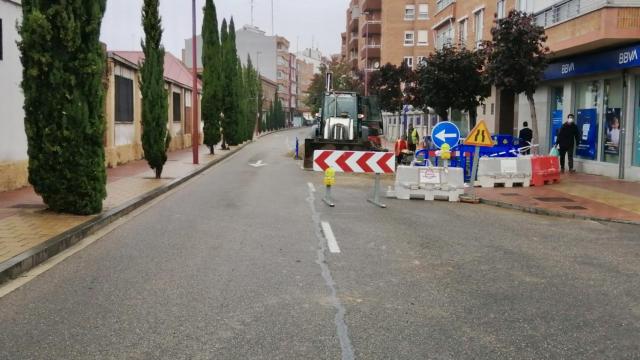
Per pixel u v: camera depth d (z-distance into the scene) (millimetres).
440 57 27141
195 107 25750
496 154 18547
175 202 13875
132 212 12242
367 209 12883
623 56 18422
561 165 21906
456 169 15055
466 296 6160
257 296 6070
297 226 10453
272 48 124000
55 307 5715
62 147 10422
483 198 14789
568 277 7066
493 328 5164
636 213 12445
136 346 4688
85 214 10773
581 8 19250
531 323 5312
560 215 12547
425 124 48625
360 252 8297
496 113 29281
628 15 17375
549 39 21453
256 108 76875
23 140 15383
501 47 19984
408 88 36969
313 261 7691
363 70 71188
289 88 141750
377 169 13898
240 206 13102
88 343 4754
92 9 10344
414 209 13086
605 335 5020
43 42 10016
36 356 4496
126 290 6301
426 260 7859
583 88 22125
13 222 9859
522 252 8523
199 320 5309
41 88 10242
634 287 6637
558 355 4555
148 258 7867
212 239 9211
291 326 5156
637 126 18922
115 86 23922
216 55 33000
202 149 39438
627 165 19250
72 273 7074
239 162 28984
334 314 5500
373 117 31125
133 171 21250
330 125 25859
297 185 17891
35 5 10000
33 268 7355
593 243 9422
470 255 8234
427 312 5598
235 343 4746
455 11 37469
